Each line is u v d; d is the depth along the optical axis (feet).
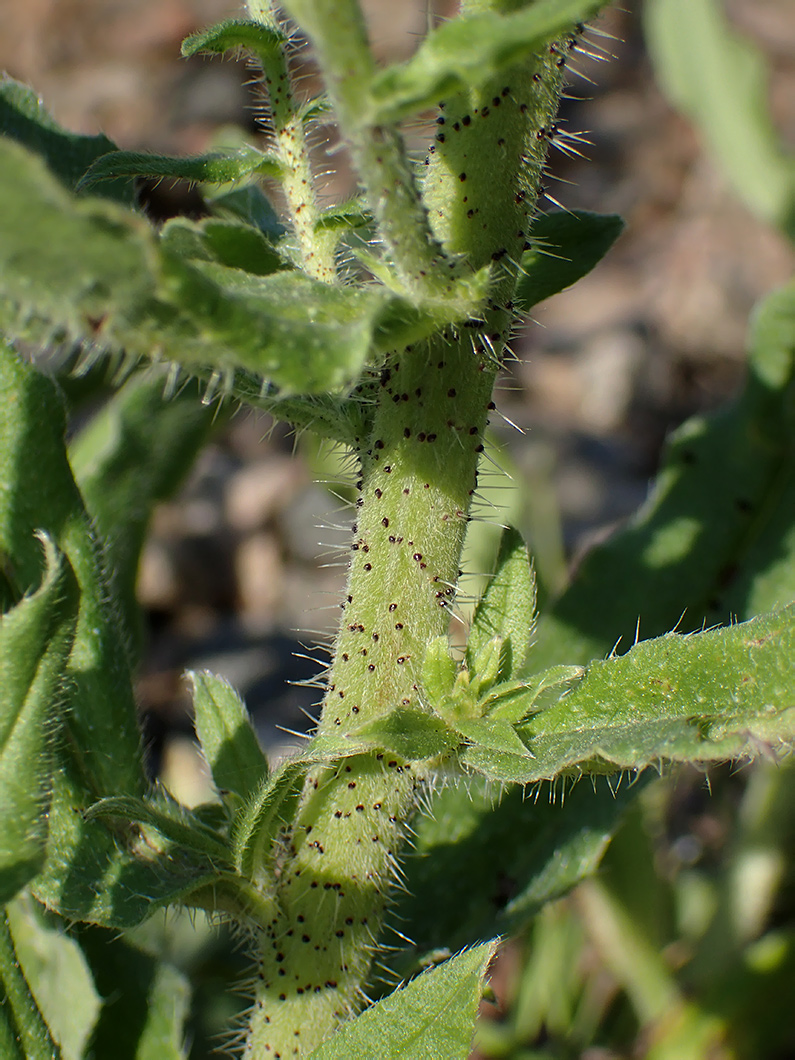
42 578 0.59
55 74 2.58
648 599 0.79
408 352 0.56
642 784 0.70
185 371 0.56
